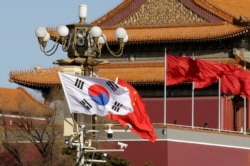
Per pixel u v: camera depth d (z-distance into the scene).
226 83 113.06
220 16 127.06
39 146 100.00
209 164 110.19
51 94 109.81
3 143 100.44
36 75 126.81
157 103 123.88
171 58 108.00
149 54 128.12
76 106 62.03
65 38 64.44
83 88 61.97
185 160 107.31
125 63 128.25
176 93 123.25
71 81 61.94
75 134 63.69
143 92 124.75
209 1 131.50
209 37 123.88
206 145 109.94
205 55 126.31
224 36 123.56
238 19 126.00
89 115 66.44
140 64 127.62
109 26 131.50
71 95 62.00
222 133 112.19
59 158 95.06
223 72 109.62
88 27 64.75
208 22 127.88
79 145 63.41
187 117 122.50
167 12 129.88
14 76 126.38
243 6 143.00
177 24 129.12
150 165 104.31
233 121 122.94
